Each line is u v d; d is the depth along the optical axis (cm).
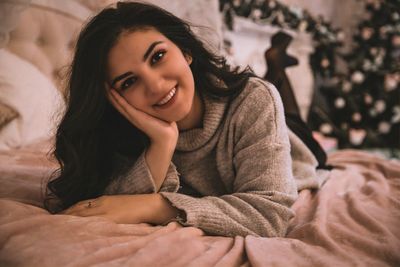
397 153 291
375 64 294
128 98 69
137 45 64
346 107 302
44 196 81
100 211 67
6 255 52
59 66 179
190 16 183
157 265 50
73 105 72
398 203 80
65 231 57
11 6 93
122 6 69
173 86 67
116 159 87
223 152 81
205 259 52
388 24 299
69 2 182
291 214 68
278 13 290
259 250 55
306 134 113
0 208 63
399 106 287
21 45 170
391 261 53
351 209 76
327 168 117
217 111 79
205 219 64
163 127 72
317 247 58
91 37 66
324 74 321
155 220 68
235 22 267
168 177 75
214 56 81
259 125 74
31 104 139
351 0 359
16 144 131
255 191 70
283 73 125
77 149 77
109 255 51
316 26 309
